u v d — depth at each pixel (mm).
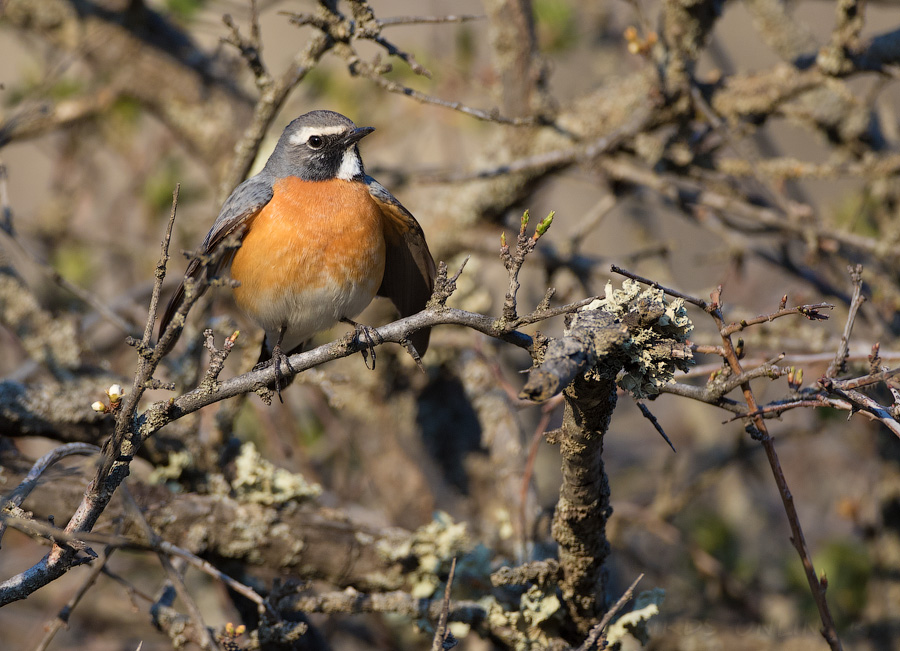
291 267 8086
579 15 14844
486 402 10891
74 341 9266
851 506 11891
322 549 8242
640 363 5172
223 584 8812
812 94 11500
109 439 5520
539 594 7328
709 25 9977
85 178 14859
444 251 11977
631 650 10867
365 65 8117
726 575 11852
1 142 10734
